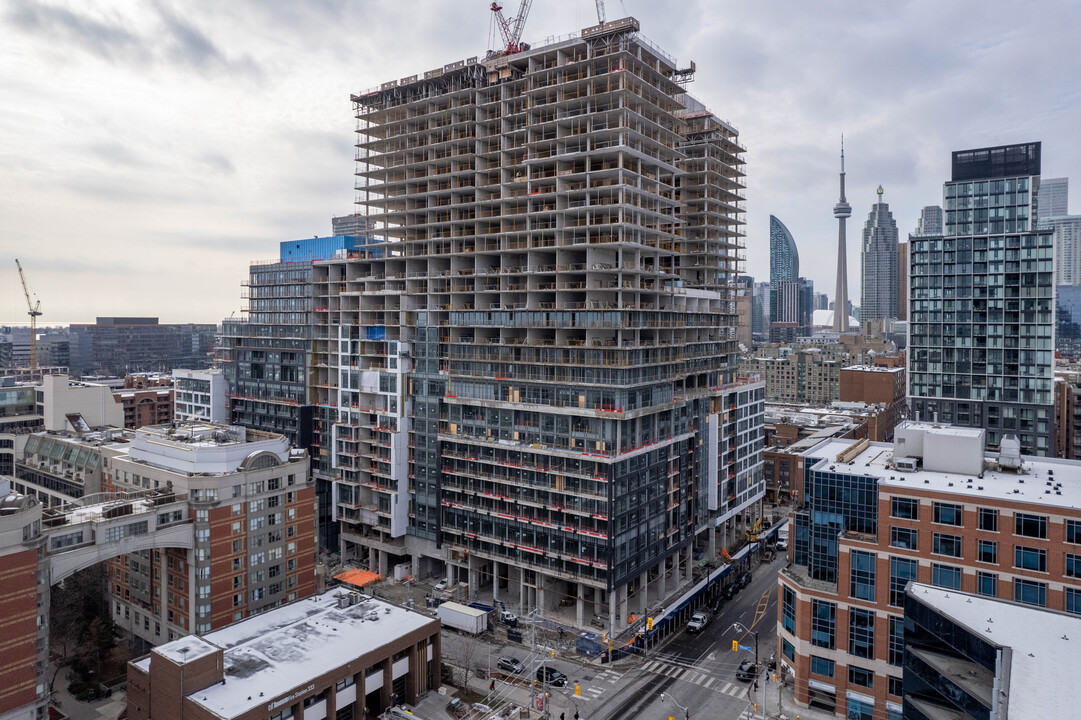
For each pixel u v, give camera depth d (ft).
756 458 604.49
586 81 428.97
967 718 213.05
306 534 428.56
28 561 298.97
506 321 458.09
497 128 483.51
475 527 462.60
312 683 295.89
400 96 533.55
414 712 336.08
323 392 586.45
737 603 477.77
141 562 410.31
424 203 522.06
